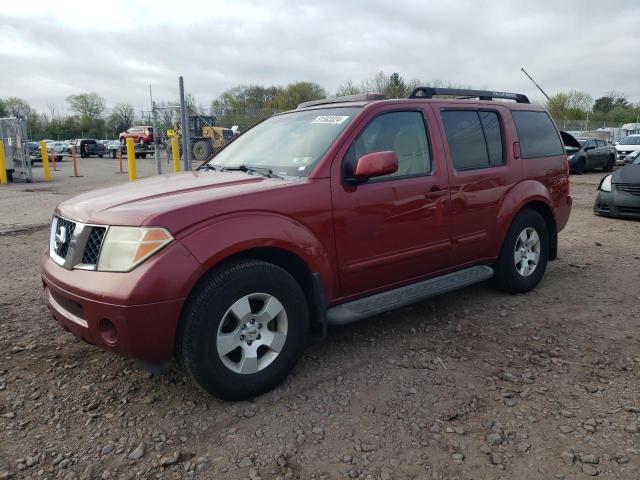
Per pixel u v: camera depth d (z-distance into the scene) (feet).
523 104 17.35
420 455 8.61
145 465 8.43
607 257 21.65
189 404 10.24
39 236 26.89
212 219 9.72
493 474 8.14
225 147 15.42
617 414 9.74
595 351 12.51
